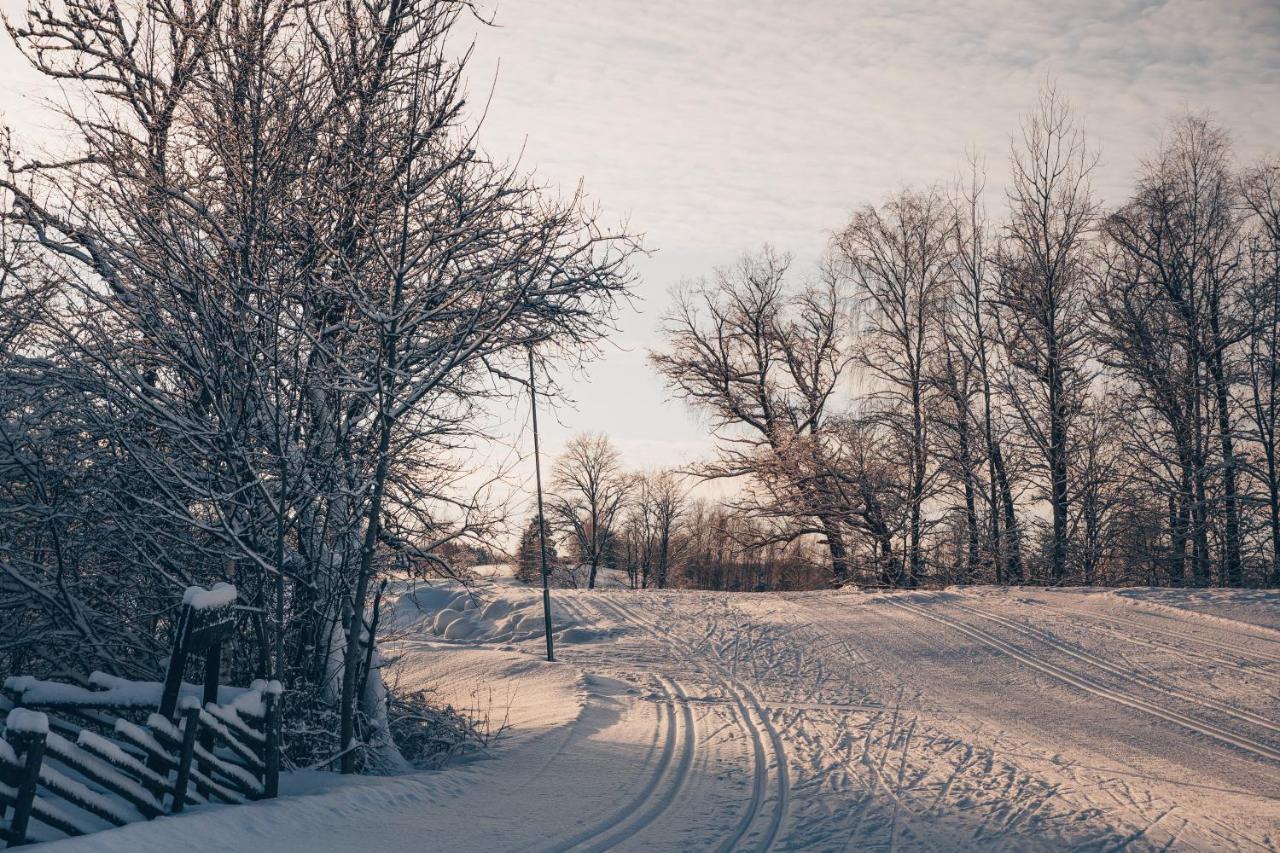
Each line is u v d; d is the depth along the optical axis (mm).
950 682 21719
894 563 41750
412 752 14039
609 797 11578
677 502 82500
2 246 11312
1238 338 36688
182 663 8445
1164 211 37500
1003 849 9859
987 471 40969
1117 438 37688
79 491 11359
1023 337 40094
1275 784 13602
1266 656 21344
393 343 11500
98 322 10977
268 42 11406
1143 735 16469
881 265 42875
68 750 7293
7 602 11516
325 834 8766
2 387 10969
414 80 11812
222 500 10898
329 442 11641
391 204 11867
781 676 23406
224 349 10977
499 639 34125
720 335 48375
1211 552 36969
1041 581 39406
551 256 11977
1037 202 39812
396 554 12586
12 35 11664
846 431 42656
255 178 10898
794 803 11562
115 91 12062
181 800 8227
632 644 29672
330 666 12312
